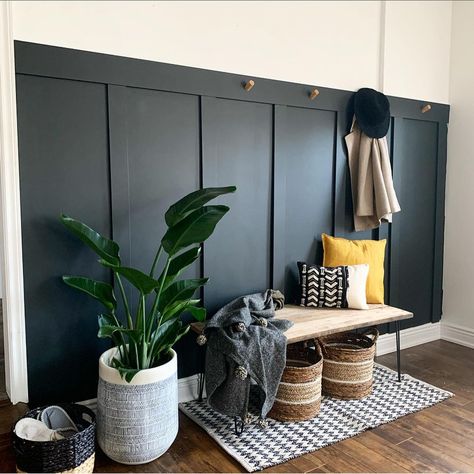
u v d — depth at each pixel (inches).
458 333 156.3
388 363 137.6
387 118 133.0
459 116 153.0
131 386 82.7
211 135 110.3
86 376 100.5
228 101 112.4
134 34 99.4
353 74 132.7
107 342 102.2
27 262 92.4
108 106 97.3
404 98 143.6
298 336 100.3
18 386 93.8
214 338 97.6
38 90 90.7
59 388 97.8
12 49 87.0
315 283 121.3
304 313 117.0
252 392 114.4
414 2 142.7
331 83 128.8
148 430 83.9
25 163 90.6
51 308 95.7
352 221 138.0
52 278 95.1
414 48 144.4
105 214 99.2
